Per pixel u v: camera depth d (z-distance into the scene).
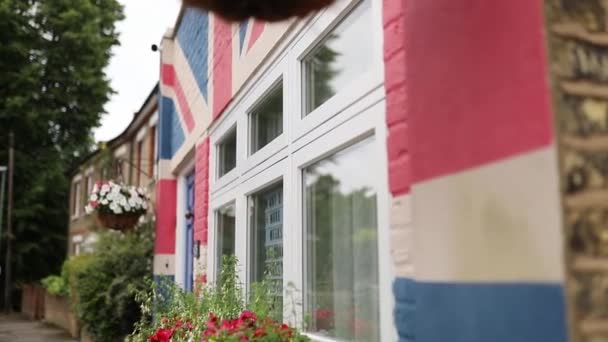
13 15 17.75
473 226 1.13
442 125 1.26
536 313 0.95
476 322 1.10
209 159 5.06
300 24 3.04
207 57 5.25
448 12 1.26
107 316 7.41
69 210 18.66
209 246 4.86
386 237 2.05
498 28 1.09
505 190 1.04
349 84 2.50
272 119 3.60
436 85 1.30
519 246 1.00
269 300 3.17
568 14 1.00
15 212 17.47
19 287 17.70
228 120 4.50
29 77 17.50
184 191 6.53
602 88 0.99
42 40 18.70
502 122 1.06
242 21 1.71
